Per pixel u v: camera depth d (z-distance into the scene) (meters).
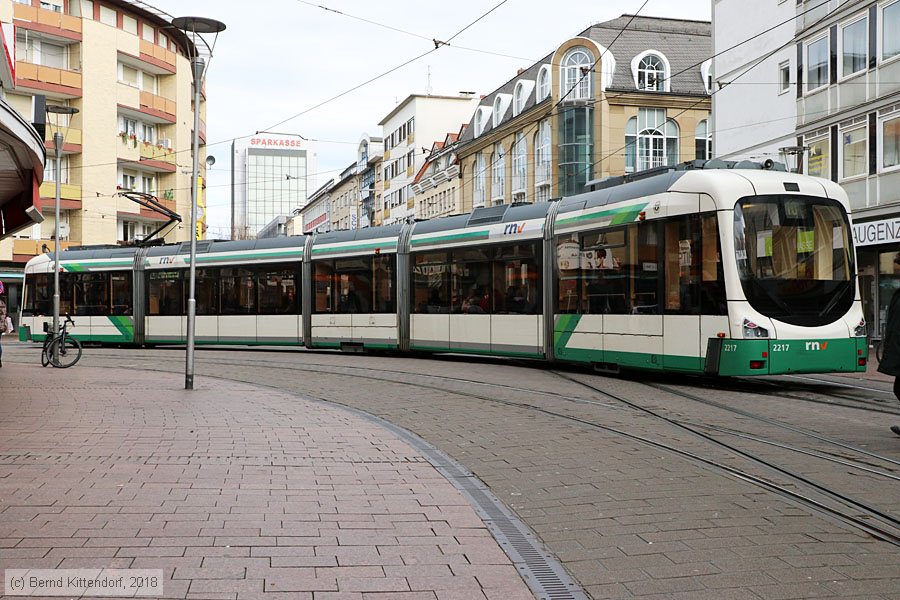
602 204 15.82
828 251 13.59
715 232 13.22
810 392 13.22
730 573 4.69
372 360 20.61
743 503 6.28
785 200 13.41
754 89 29.80
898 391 8.62
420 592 4.36
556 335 16.84
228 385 15.11
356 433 9.65
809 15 26.89
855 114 24.75
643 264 14.64
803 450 8.30
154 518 5.68
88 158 45.56
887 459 7.81
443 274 19.97
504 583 4.52
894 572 4.68
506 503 6.49
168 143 50.88
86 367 19.72
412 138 72.81
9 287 43.72
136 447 8.46
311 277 23.14
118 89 47.19
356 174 90.94
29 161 11.76
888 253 24.61
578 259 16.31
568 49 48.38
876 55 23.97
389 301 21.33
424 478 7.24
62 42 45.28
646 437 9.23
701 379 15.27
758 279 13.02
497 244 18.52
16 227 15.55
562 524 5.83
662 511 6.09
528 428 10.05
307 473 7.36
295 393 13.87
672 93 48.53
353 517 5.85
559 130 48.31
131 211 48.53
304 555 4.94
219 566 4.70
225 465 7.63
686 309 13.69
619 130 48.12
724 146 31.42
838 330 13.36
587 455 8.29
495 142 55.50
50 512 5.79
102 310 27.30
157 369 18.98
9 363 21.88
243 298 24.44
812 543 5.23
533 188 50.88
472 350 19.05
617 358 15.20
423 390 14.22
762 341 12.84
